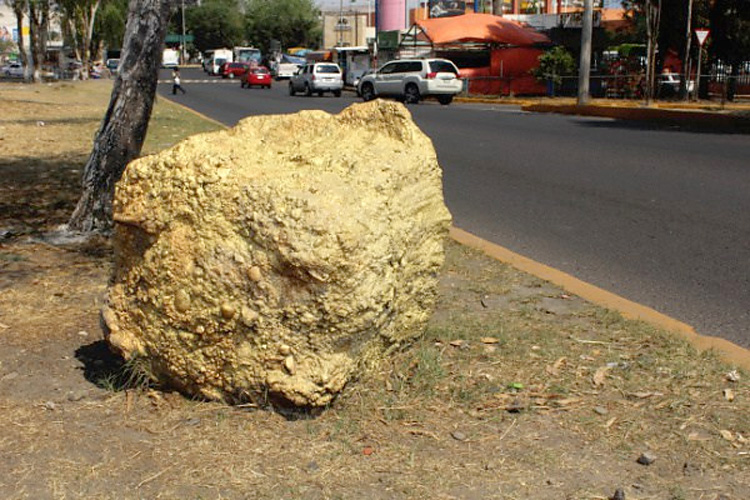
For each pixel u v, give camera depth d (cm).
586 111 2395
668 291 598
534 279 594
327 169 378
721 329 513
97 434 344
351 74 4834
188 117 2144
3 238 704
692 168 1180
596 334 468
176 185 360
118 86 689
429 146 423
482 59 4150
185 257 358
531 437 340
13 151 1386
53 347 446
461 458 324
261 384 354
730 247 728
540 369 411
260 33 10256
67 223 749
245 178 357
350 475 310
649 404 371
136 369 383
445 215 431
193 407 368
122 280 385
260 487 302
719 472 313
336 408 364
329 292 339
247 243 349
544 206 933
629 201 947
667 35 3369
